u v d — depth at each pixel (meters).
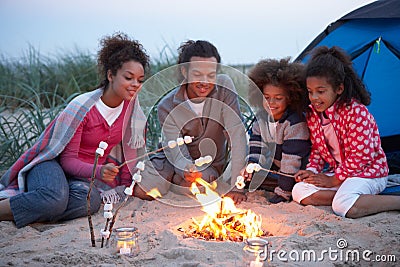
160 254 2.49
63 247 2.58
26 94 6.43
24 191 3.10
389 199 3.00
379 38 3.78
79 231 2.82
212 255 2.45
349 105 3.12
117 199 3.33
